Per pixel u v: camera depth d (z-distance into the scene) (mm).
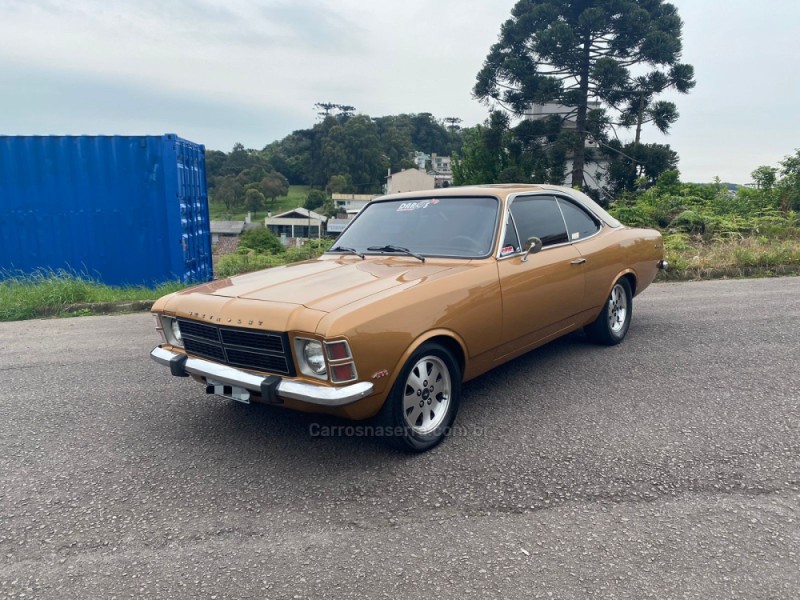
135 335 6645
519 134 28406
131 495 3072
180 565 2479
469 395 4348
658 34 25391
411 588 2281
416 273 3648
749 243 11195
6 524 2822
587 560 2410
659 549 2467
